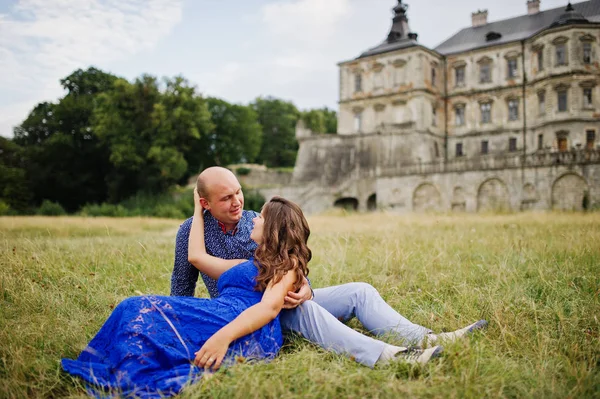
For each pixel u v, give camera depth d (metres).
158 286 5.77
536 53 49.22
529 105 50.25
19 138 59.72
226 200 3.83
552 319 4.31
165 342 3.20
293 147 84.94
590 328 4.01
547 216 18.83
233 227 4.08
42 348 3.72
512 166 37.66
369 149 51.22
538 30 50.91
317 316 3.66
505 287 5.31
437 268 6.60
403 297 5.19
